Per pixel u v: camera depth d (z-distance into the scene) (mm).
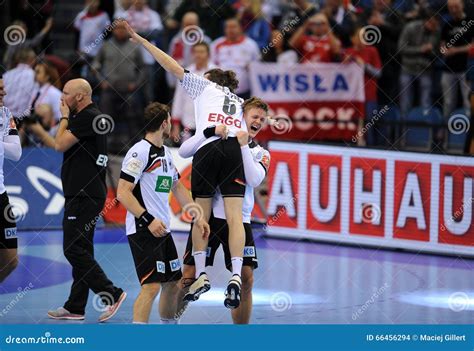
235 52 33281
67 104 19922
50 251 27875
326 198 29203
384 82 33406
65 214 19969
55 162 31391
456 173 27109
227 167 18484
